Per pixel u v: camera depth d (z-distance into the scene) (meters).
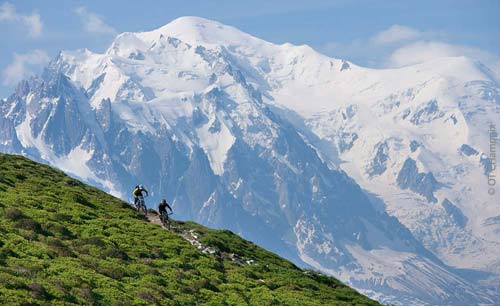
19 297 110.56
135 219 191.12
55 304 113.25
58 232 155.62
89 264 138.50
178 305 134.25
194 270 159.50
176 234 186.75
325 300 174.88
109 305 121.38
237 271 174.38
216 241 196.00
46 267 129.12
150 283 139.62
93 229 165.12
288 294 167.75
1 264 124.25
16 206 165.12
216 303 141.62
